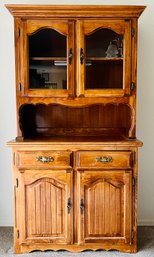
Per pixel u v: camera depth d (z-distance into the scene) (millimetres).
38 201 2256
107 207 2264
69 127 2670
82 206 2254
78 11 2225
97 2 2719
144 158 2816
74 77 2293
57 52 2330
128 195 2262
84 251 2316
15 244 2291
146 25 2732
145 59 2756
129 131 2352
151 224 2830
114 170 2246
